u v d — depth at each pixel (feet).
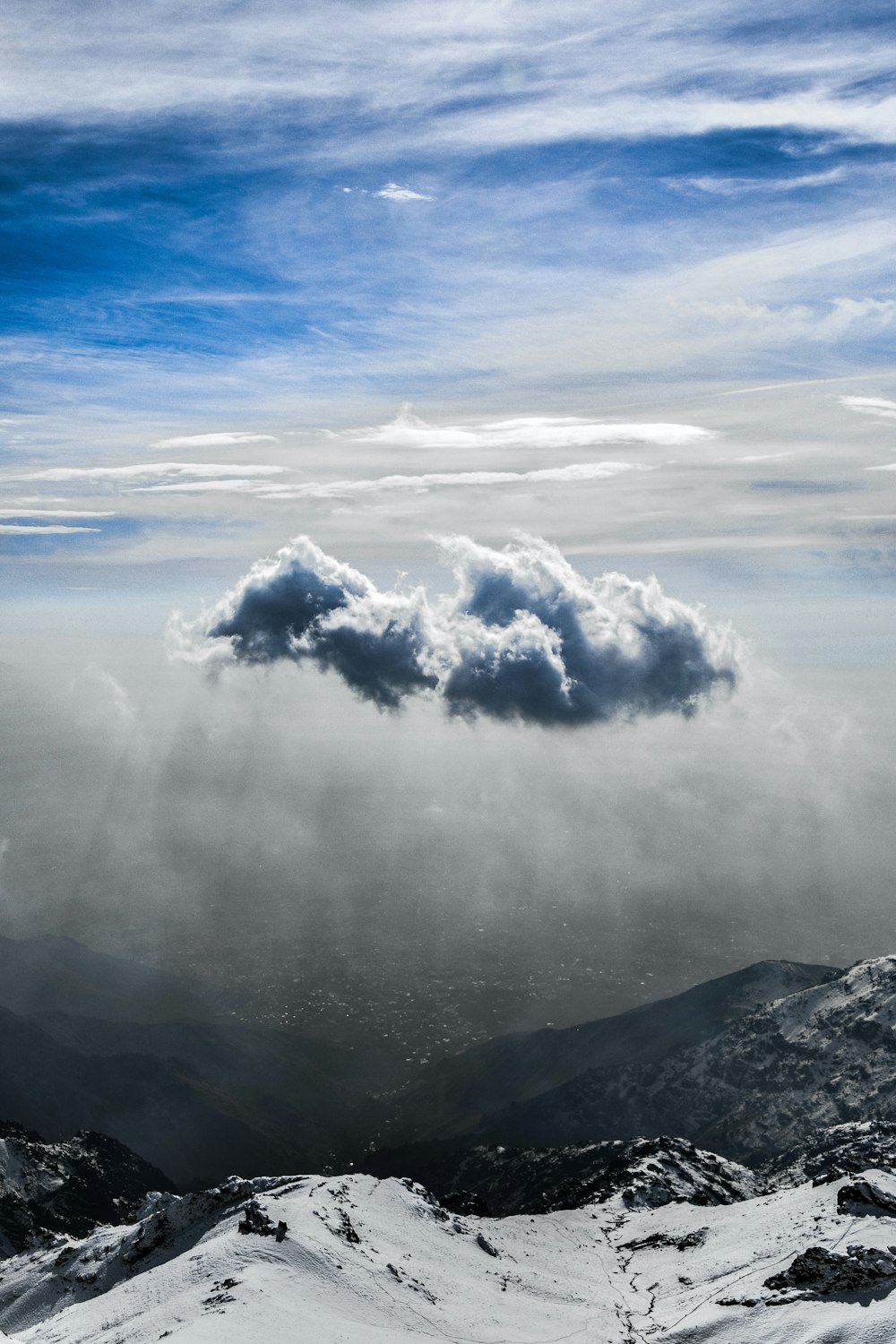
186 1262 555.28
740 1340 500.74
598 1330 538.47
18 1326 612.70
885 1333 467.52
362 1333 476.95
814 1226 618.85
